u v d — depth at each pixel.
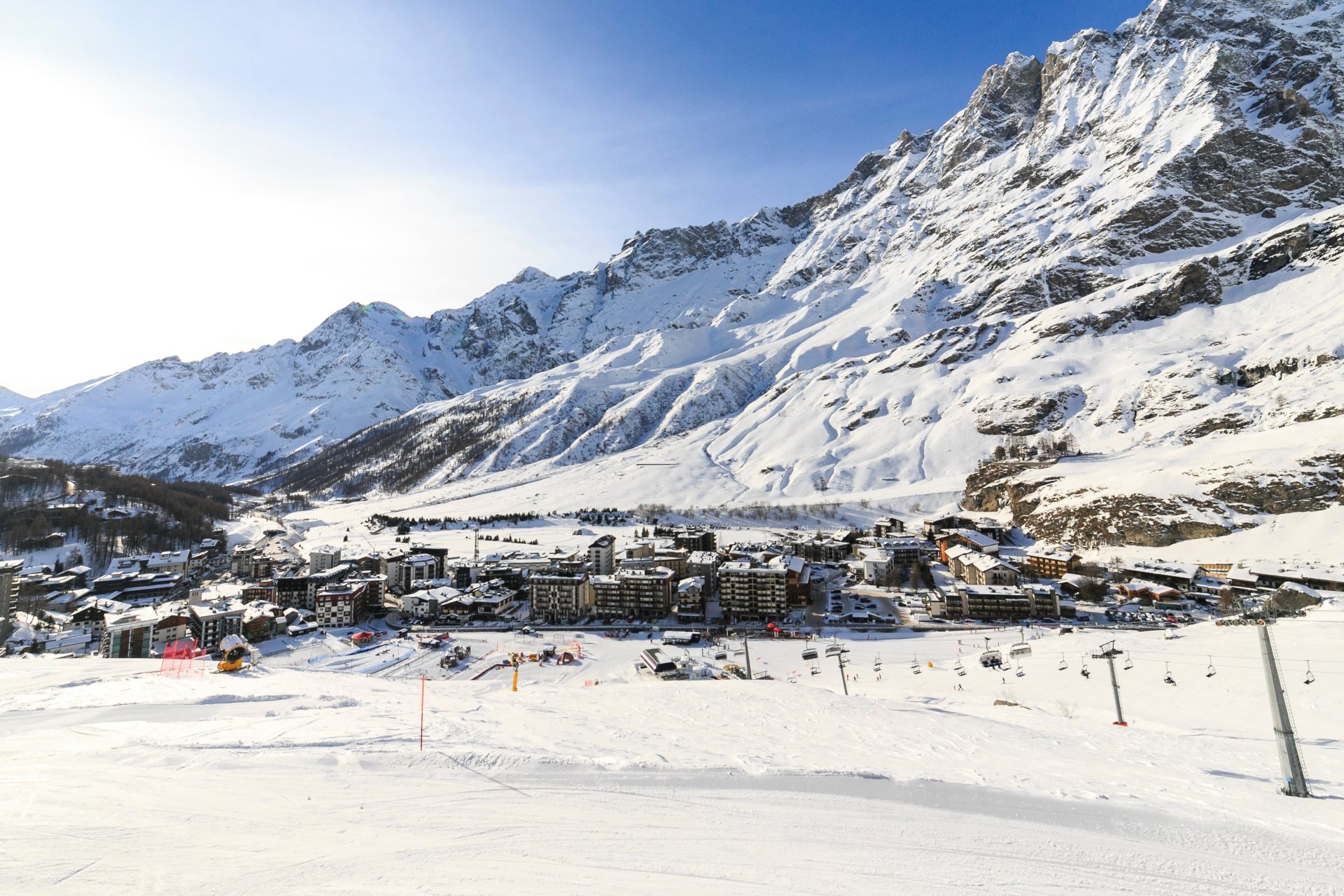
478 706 33.41
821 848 15.09
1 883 12.44
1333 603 69.88
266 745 21.98
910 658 88.12
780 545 184.00
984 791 19.50
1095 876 14.16
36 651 100.75
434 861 13.91
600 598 129.62
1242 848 15.75
